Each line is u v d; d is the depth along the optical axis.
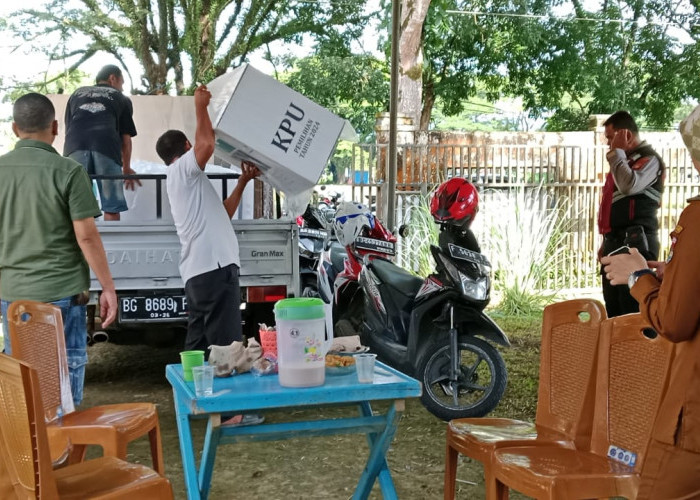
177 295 6.08
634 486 2.83
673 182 13.04
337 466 4.77
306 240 7.98
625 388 3.16
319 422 3.13
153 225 6.00
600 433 3.22
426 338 5.55
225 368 3.20
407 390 3.00
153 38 23.94
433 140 13.35
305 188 4.71
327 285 6.66
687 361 2.35
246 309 6.30
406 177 12.41
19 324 3.66
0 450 2.77
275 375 3.22
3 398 2.69
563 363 3.50
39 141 4.34
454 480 3.49
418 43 14.92
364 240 6.14
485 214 10.93
